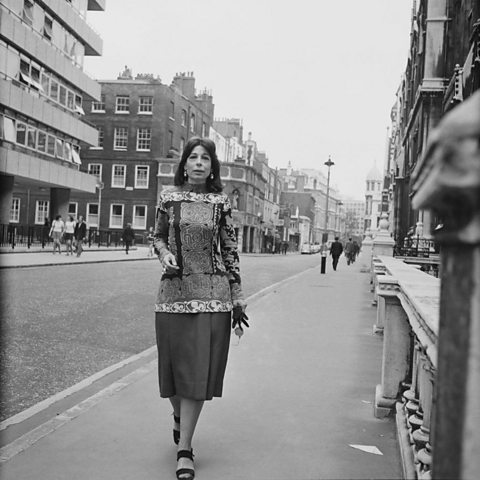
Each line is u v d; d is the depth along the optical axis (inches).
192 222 121.7
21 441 135.4
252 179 2410.2
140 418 153.7
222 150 2787.9
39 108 1164.5
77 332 300.7
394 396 156.3
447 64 582.6
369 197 4303.6
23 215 1849.2
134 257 1114.1
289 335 295.1
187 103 2219.5
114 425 147.8
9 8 1019.9
